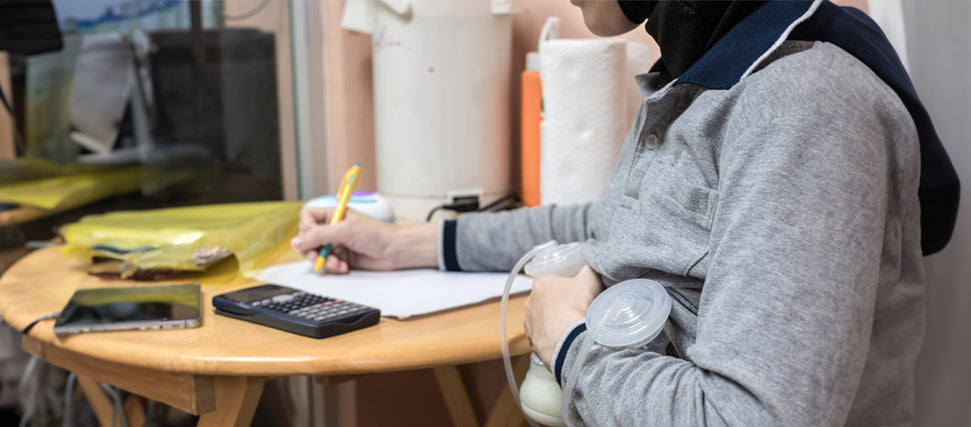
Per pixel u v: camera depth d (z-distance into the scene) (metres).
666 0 0.72
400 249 1.02
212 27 1.44
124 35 1.40
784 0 0.66
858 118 0.58
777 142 0.58
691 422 0.57
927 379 0.88
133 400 1.19
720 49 0.67
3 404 1.56
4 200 1.40
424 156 1.28
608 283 0.74
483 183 1.31
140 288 0.92
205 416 0.77
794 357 0.54
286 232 1.19
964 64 0.81
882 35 0.69
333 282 0.97
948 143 0.83
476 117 1.28
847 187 0.56
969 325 0.84
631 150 0.86
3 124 1.39
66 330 0.79
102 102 1.41
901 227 0.65
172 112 1.45
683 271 0.65
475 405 1.32
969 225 0.83
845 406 0.55
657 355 0.64
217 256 0.99
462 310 0.86
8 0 1.34
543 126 1.14
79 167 1.43
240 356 0.72
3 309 0.89
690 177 0.67
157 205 1.48
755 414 0.53
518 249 1.00
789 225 0.56
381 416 1.66
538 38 1.34
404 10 1.23
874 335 0.68
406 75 1.26
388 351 0.73
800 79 0.59
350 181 1.05
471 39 1.25
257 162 1.53
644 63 1.15
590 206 1.01
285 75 1.52
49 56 1.38
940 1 0.82
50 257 1.13
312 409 1.65
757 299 0.55
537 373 0.77
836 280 0.55
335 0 1.49
